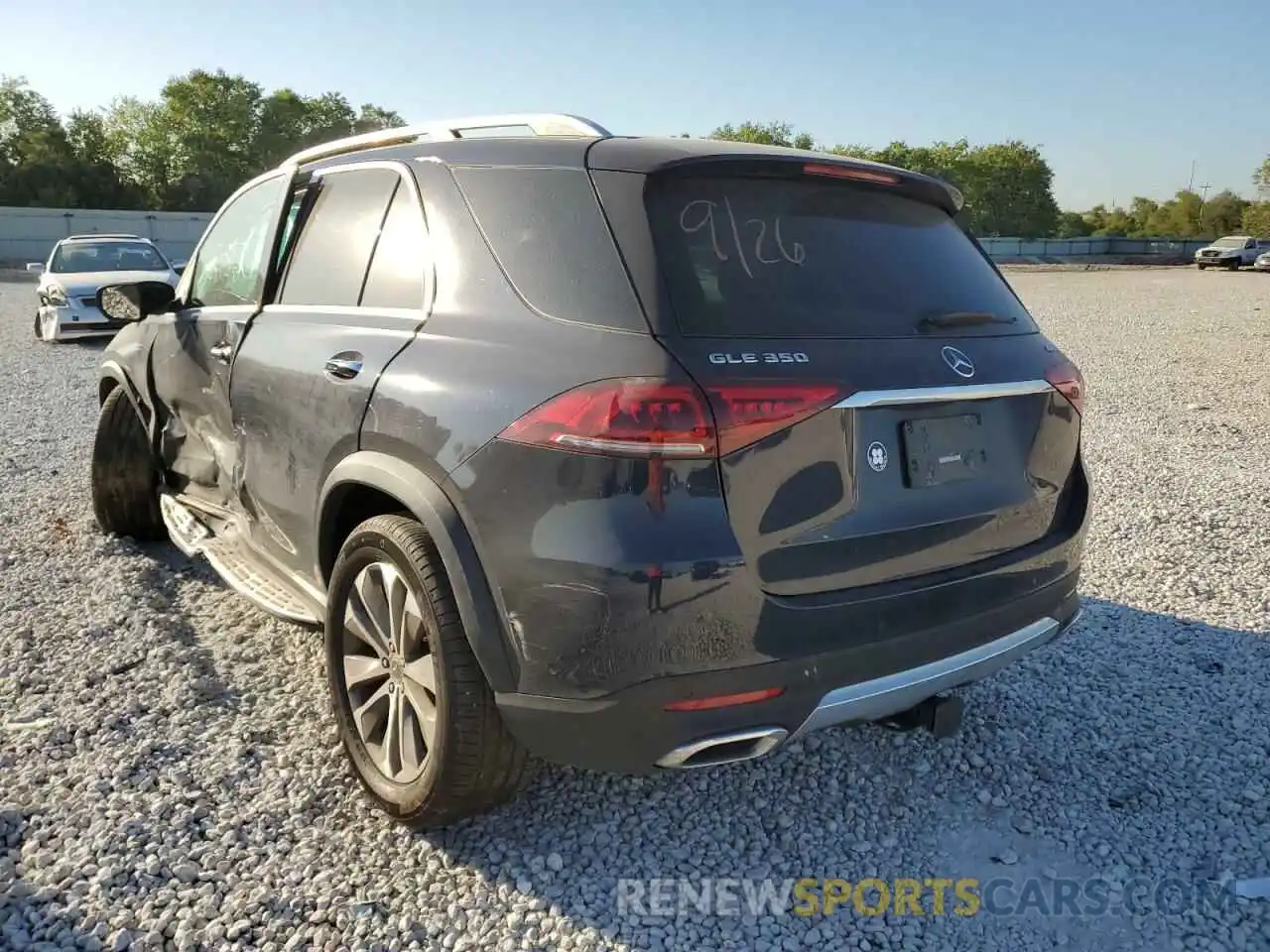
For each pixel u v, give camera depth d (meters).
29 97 69.94
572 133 2.98
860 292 2.70
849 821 3.04
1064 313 22.27
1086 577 5.05
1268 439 8.36
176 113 73.38
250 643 4.12
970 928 2.61
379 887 2.68
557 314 2.54
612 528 2.27
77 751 3.27
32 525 5.54
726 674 2.34
